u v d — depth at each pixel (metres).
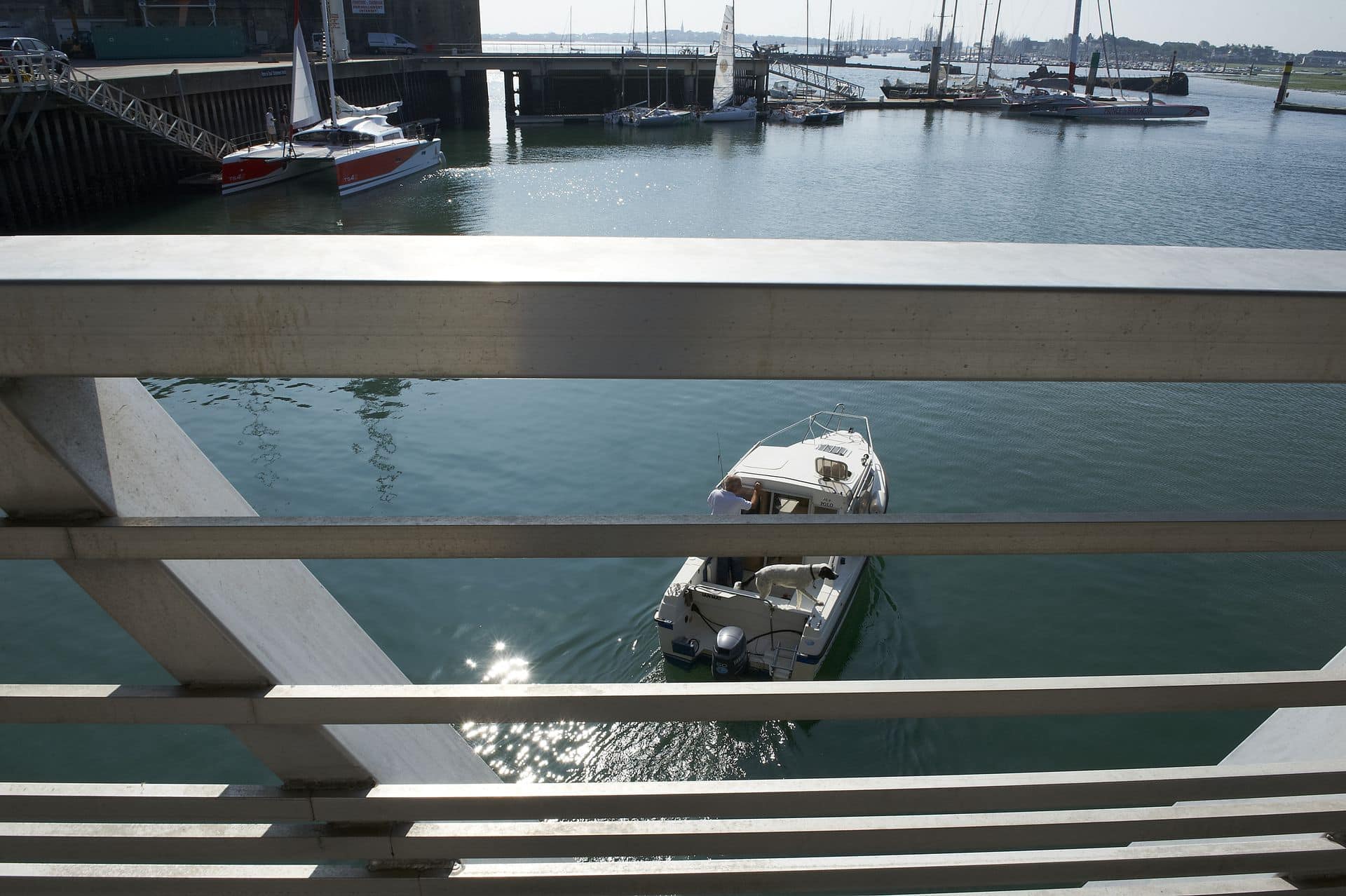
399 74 56.97
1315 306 0.65
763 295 0.63
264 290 0.62
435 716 0.84
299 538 0.73
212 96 37.38
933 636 9.68
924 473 13.98
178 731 8.08
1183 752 7.99
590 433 15.39
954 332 0.65
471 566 10.70
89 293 0.63
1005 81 113.62
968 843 0.94
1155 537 0.76
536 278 0.63
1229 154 53.88
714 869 0.94
